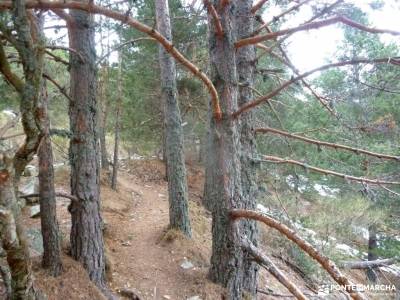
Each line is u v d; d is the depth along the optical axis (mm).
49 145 4211
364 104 6156
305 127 8961
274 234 10609
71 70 4695
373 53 6555
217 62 4203
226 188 4344
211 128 4375
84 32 4621
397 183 5641
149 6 10969
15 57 3564
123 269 6121
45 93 3977
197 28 10828
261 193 9867
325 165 8773
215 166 4371
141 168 16094
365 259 11758
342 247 11062
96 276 4910
